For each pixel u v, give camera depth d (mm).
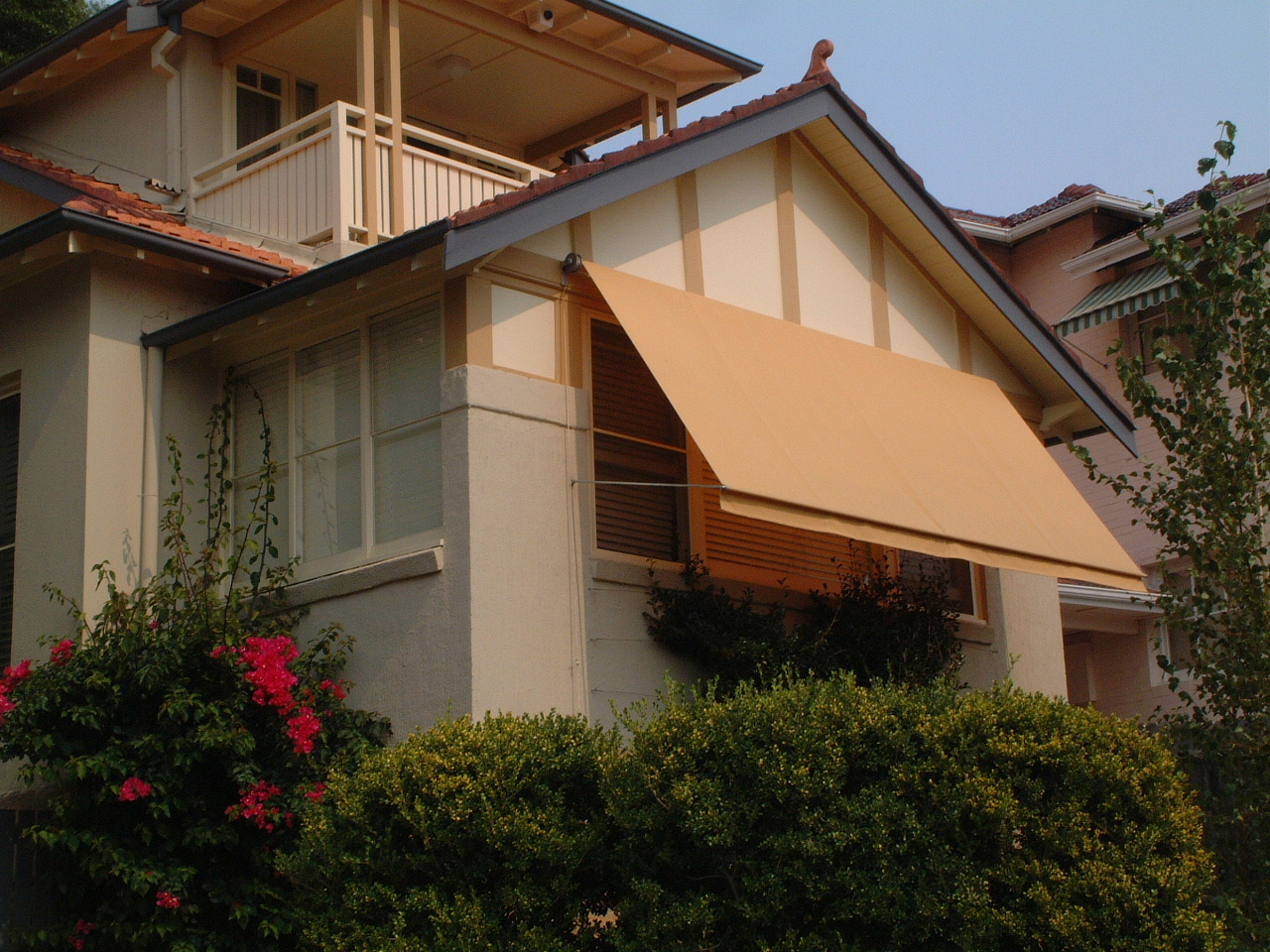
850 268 16500
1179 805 10477
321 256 16156
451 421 13219
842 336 16156
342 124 16188
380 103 20828
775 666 13961
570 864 10430
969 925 9695
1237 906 13000
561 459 13703
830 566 15953
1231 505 14500
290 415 15055
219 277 15953
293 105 20016
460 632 12719
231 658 12938
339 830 10992
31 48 29812
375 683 13336
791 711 10375
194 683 13141
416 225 16438
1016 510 15062
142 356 15461
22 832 12898
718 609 14102
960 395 16547
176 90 18922
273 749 12969
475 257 12656
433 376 13688
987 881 9922
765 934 10062
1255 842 13742
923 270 17188
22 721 12664
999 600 17812
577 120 22438
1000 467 15656
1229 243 15172
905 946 9820
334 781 11219
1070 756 10242
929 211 16594
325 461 14617
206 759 12867
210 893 12375
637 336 13391
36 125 21344
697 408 13055
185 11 18562
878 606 15383
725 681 13945
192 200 18219
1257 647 14156
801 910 10031
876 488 13781
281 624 13945
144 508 15078
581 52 20203
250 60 19609
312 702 12898
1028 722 10445
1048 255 28719
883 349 16469
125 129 19844
